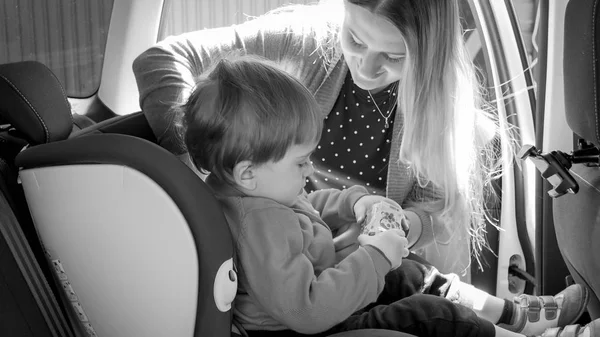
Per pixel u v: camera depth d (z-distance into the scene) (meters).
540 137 1.75
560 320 1.56
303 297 1.20
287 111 1.22
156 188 1.07
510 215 2.14
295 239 1.24
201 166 1.31
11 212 1.20
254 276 1.22
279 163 1.24
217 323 1.12
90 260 1.18
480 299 1.56
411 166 1.66
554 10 1.68
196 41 1.71
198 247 1.09
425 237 1.64
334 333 1.32
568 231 1.56
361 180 1.72
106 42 2.28
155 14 2.29
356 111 1.70
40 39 2.28
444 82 1.52
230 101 1.21
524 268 2.18
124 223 1.11
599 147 1.31
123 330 1.22
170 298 1.13
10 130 1.29
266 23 1.77
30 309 1.24
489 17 2.04
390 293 1.49
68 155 1.12
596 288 1.47
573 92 1.29
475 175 1.71
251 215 1.23
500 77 2.08
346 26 1.50
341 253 1.45
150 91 1.58
